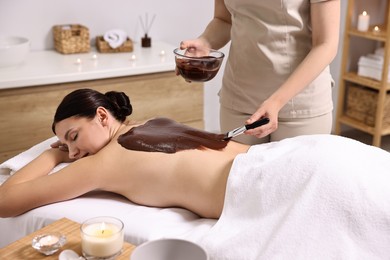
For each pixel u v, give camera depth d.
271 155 1.66
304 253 1.42
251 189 1.59
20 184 1.72
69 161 1.92
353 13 3.84
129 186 1.75
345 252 1.43
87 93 1.78
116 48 3.22
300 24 1.94
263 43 2.00
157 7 3.53
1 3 3.12
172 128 1.83
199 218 1.77
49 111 2.78
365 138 4.00
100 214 1.68
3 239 1.81
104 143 1.80
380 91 3.59
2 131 2.69
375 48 4.01
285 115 2.04
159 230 1.61
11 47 2.80
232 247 1.48
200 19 3.68
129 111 1.89
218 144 1.78
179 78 3.03
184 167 1.71
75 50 3.19
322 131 2.10
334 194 1.49
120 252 1.37
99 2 3.37
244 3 1.99
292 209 1.48
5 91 2.64
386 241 1.46
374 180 1.53
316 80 2.02
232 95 2.14
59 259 1.34
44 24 3.27
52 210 1.71
